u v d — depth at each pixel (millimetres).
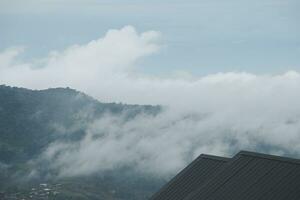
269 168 36750
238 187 36656
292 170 35406
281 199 33375
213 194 37594
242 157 39750
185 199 39250
